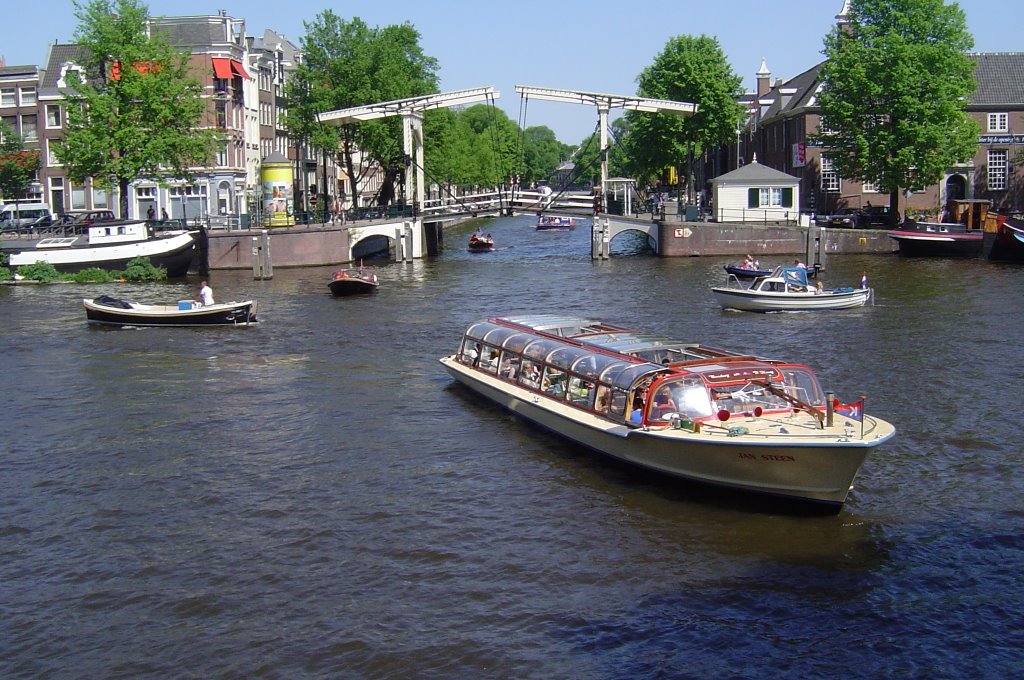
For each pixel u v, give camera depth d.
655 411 19.31
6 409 25.88
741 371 19.62
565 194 78.06
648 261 63.66
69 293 49.34
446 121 87.00
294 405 25.92
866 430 17.81
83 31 58.50
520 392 23.80
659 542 16.97
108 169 59.06
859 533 17.19
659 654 13.54
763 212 71.38
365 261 67.56
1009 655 13.34
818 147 79.69
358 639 13.97
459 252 75.00
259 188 81.00
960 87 65.06
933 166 65.06
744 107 86.50
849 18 67.62
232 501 19.06
